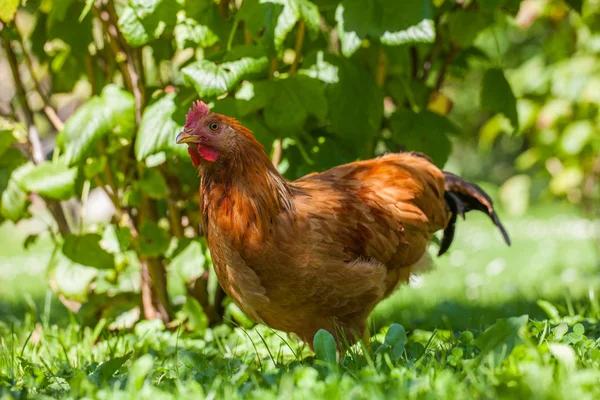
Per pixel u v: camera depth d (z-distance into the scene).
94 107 5.45
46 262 14.51
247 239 4.36
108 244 6.19
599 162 9.88
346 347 4.55
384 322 6.94
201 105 4.48
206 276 6.60
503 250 13.76
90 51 6.40
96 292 6.46
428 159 5.77
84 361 5.09
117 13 6.32
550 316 5.68
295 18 5.09
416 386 3.47
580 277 9.77
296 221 4.40
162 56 6.30
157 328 5.96
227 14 6.02
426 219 5.22
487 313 6.84
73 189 5.66
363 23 5.20
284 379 3.72
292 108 5.34
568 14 8.95
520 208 13.23
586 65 9.19
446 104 6.79
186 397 3.59
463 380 3.69
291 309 4.53
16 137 6.07
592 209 11.31
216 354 5.25
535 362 3.69
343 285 4.48
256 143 4.44
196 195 6.45
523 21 8.31
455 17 6.16
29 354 5.41
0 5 5.34
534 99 9.61
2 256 16.03
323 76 5.61
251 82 5.58
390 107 7.21
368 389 3.48
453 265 12.20
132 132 5.49
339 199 4.71
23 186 5.58
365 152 6.43
